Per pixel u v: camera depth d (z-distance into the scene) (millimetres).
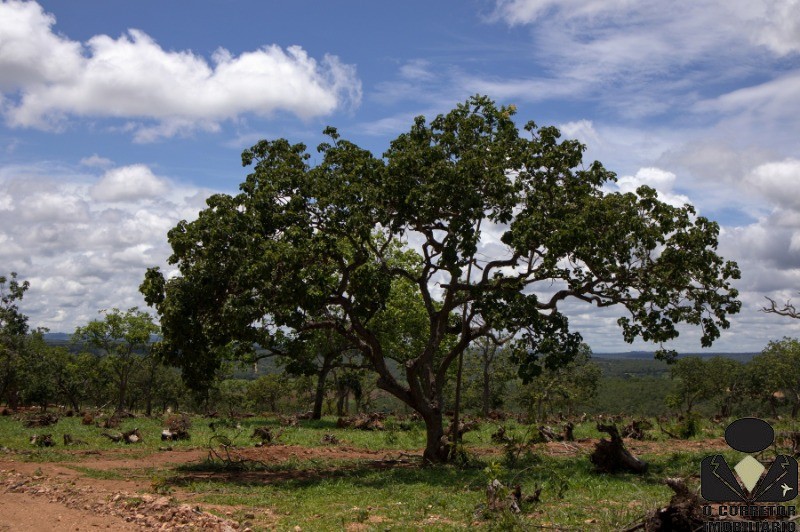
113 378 65188
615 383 100188
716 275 18125
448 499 13477
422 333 40531
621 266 18234
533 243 18031
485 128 19984
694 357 64438
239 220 18094
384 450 26375
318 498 14422
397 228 18828
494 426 34094
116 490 14656
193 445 26406
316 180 19438
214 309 18297
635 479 16000
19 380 58438
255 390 73812
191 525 10836
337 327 20375
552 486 14141
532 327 19078
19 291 60125
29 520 11438
